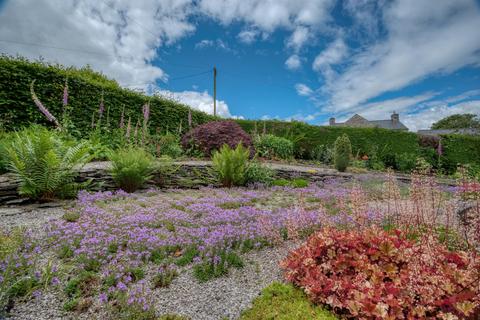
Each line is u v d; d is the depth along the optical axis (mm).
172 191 5500
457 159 13141
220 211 3900
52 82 6344
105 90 7430
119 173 4984
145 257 2529
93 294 1951
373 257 2135
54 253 2447
